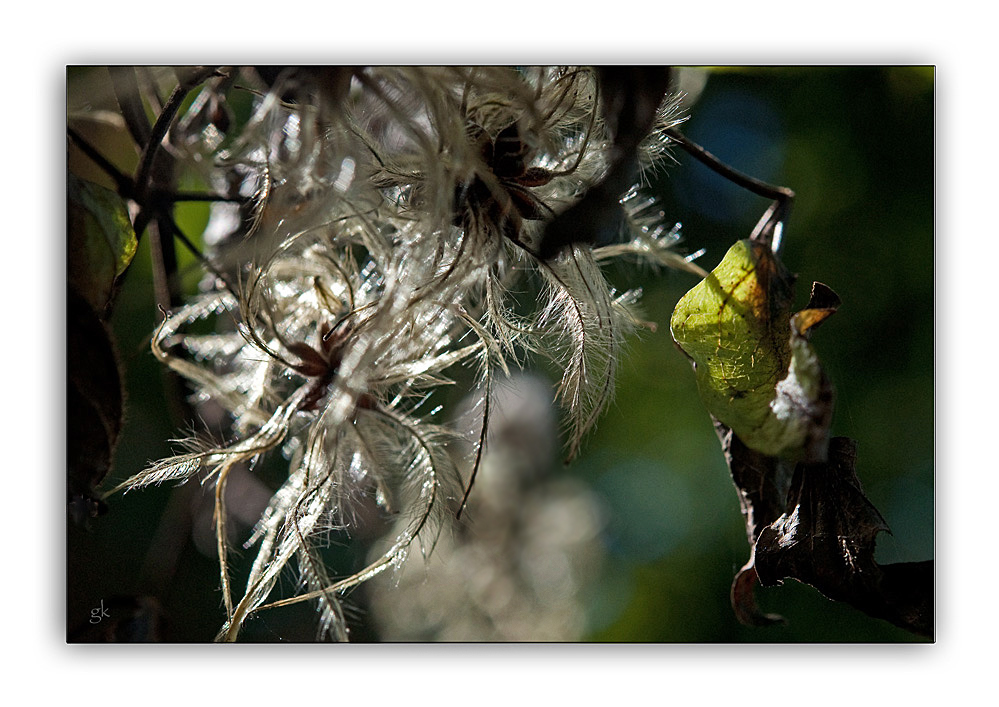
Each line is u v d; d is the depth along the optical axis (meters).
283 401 0.35
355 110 0.33
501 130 0.33
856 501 0.33
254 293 0.34
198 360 0.36
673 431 0.59
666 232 0.35
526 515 0.52
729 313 0.33
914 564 0.33
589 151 0.34
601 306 0.34
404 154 0.33
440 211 0.33
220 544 0.34
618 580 0.58
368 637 0.43
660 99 0.33
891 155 0.47
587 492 0.56
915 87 0.46
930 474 0.48
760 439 0.33
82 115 0.36
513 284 0.34
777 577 0.33
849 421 0.48
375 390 0.34
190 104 0.35
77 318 0.33
